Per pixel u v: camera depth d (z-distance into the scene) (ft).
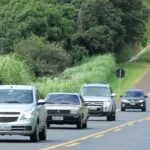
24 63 498.28
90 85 332.19
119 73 579.07
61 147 169.99
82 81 538.06
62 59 622.54
